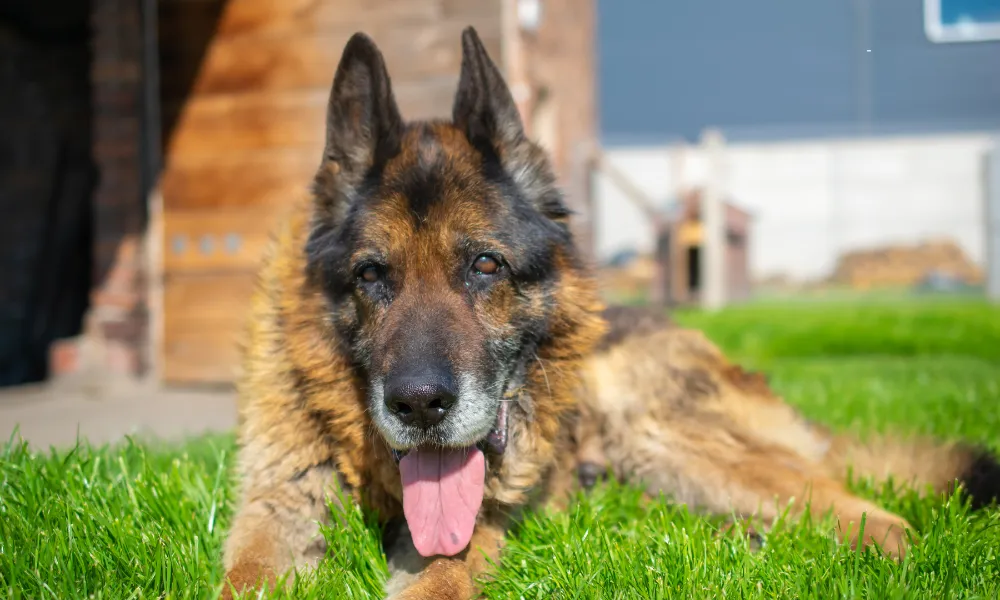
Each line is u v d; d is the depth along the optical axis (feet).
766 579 2.48
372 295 2.73
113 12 5.84
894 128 18.54
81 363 5.88
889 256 17.20
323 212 2.89
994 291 16.61
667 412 3.22
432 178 2.77
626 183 14.82
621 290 14.90
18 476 2.83
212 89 5.79
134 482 2.87
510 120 2.94
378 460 2.81
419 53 5.51
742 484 3.02
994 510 2.84
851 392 4.62
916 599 2.34
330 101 2.87
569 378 2.97
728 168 17.70
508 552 2.74
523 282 2.82
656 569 2.52
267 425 2.82
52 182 7.74
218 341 5.85
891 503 2.98
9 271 7.57
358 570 2.62
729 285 15.78
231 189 5.79
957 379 5.23
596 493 3.07
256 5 5.69
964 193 16.89
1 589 2.37
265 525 2.73
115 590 2.42
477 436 2.66
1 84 7.68
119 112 5.90
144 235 5.96
